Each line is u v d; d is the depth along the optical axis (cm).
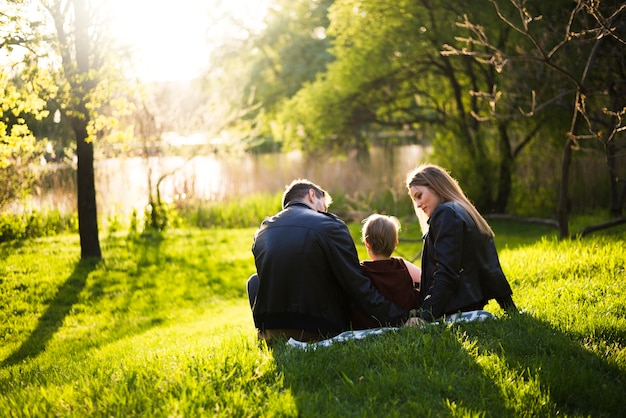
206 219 1622
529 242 1315
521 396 297
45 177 1474
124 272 1080
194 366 346
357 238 1512
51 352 724
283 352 357
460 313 386
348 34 1919
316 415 287
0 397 350
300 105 2117
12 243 1255
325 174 1948
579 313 421
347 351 350
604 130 1260
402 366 334
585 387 304
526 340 365
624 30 921
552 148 1691
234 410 292
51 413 310
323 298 379
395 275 403
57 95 939
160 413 290
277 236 379
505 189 1709
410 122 2052
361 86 1898
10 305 903
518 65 1433
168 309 926
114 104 1031
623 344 366
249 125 1981
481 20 1532
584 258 635
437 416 284
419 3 1659
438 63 1764
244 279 1089
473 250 393
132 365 381
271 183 1880
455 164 1722
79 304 925
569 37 743
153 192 1642
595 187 1606
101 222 1488
